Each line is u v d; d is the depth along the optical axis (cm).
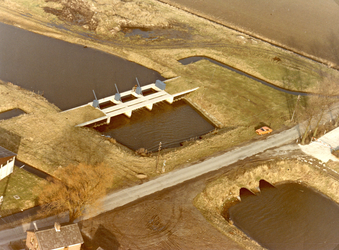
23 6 14588
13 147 8306
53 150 8425
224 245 6912
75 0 15688
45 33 13225
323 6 19412
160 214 7325
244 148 9369
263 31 15975
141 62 12544
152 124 9988
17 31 13112
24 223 6725
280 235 7412
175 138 9612
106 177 7756
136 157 8644
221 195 8062
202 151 9106
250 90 11744
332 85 12444
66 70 11569
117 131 9550
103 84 11225
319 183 8756
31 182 7556
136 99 10450
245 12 17538
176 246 6762
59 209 7075
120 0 16412
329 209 8194
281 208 8050
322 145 9719
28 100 9938
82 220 6938
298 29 16550
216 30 15200
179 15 16125
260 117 10575
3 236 6444
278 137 9888
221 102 10994
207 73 12356
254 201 8125
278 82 12375
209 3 17925
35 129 8944
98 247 6412
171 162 8631
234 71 12781
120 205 7356
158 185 7962
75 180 7494
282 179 8812
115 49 13000
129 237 6781
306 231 7581
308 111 10994
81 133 9069
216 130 9981
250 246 6950
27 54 12025
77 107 9869
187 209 7538
